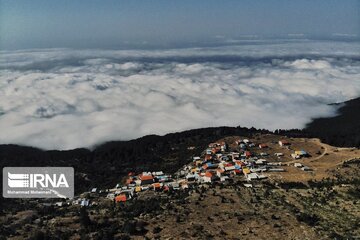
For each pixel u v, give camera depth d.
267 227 108.00
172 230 108.62
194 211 122.31
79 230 116.81
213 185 156.50
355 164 178.75
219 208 124.25
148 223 114.88
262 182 161.00
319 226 108.00
